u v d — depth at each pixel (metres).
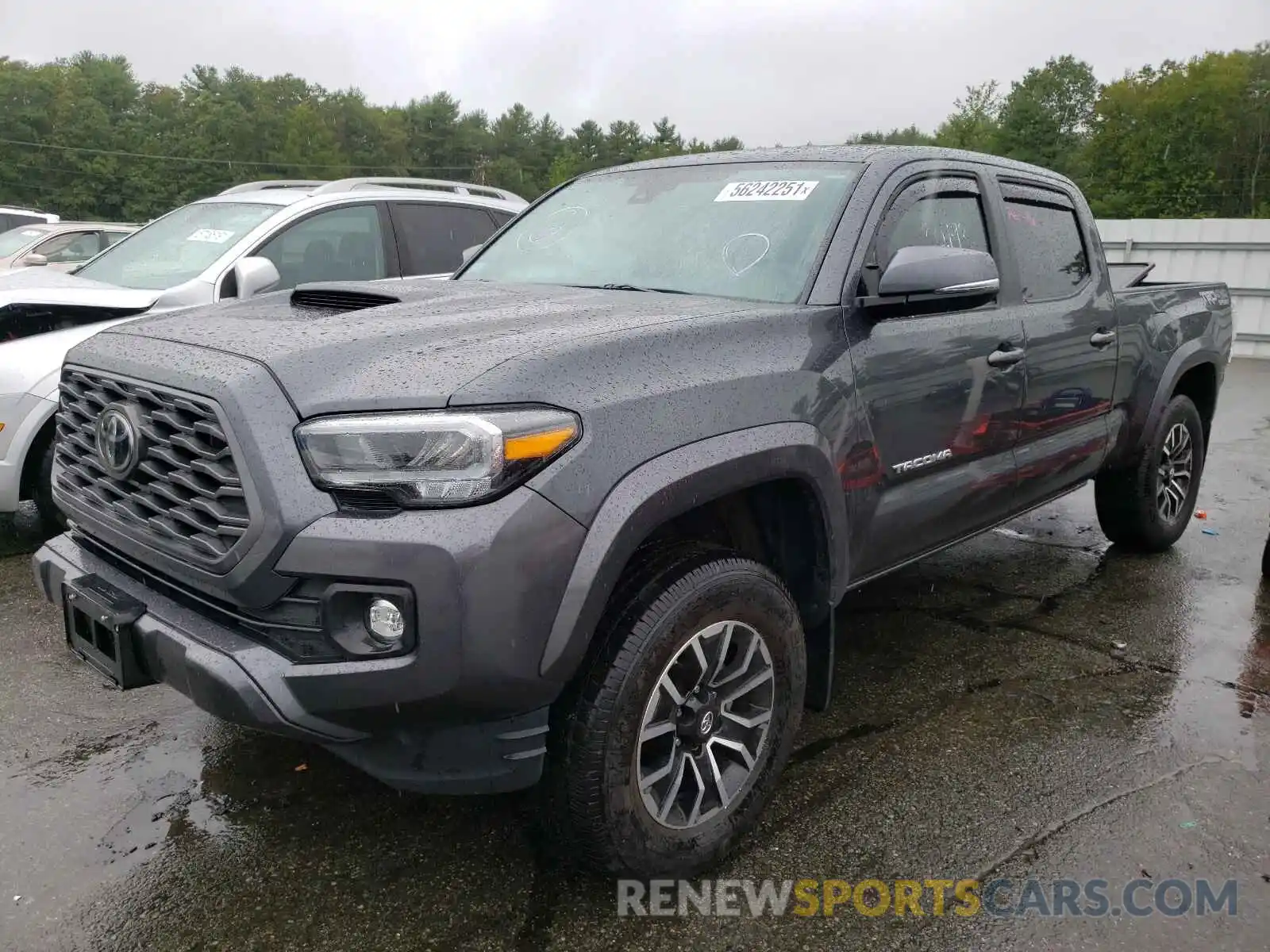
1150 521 5.07
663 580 2.37
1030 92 84.69
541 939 2.36
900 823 2.84
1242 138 70.75
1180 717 3.51
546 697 2.18
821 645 2.97
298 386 2.15
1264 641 4.21
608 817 2.33
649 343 2.42
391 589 2.02
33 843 2.67
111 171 91.00
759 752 2.68
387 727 2.17
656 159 3.93
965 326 3.34
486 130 121.75
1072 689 3.72
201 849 2.67
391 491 2.05
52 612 4.21
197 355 2.35
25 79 89.81
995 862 2.67
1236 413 10.13
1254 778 3.10
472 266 3.83
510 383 2.13
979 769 3.14
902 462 3.08
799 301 2.89
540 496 2.10
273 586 2.10
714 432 2.41
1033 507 4.03
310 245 5.76
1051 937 2.39
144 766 3.06
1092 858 2.69
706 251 3.22
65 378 2.80
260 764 3.09
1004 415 3.56
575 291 3.13
